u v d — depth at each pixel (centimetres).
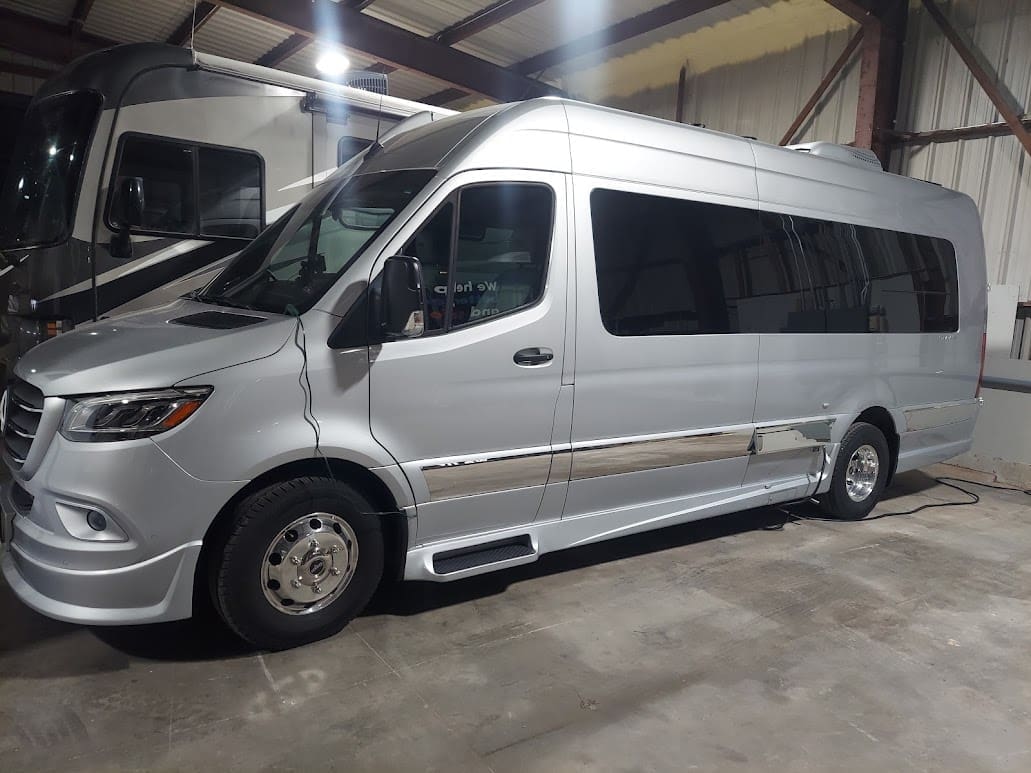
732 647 347
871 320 521
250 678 302
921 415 570
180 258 561
